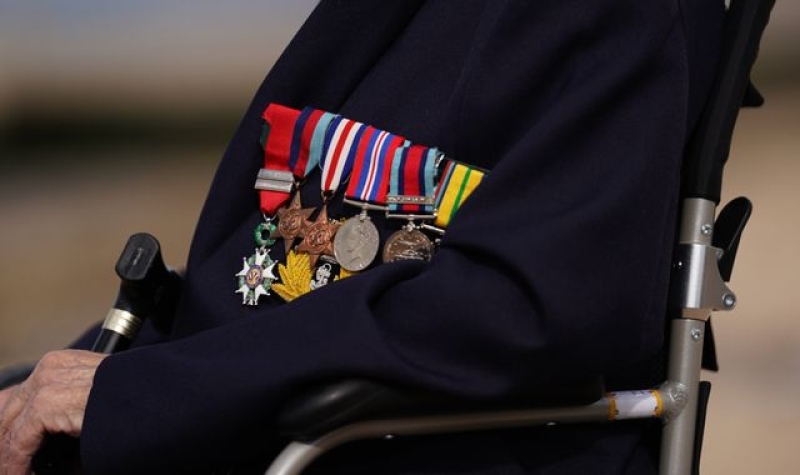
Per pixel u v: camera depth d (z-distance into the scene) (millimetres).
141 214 7895
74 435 2922
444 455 2887
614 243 2830
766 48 8438
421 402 2811
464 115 2912
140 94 10414
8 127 10000
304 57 3029
